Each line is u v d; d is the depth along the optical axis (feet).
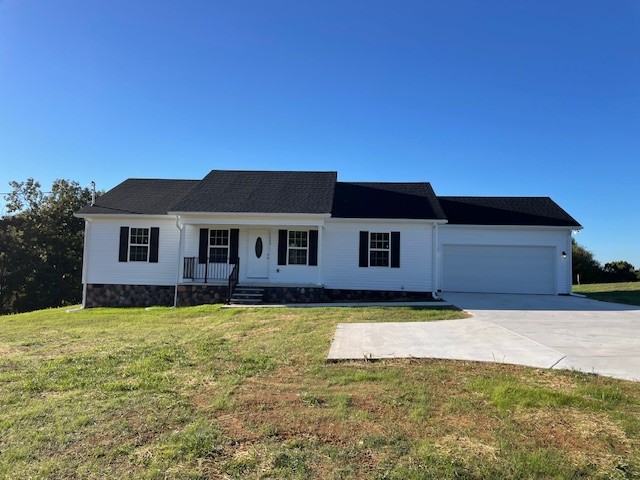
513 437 12.50
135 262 56.54
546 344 24.95
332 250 57.11
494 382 17.44
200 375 19.53
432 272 55.83
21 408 15.53
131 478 10.57
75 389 17.76
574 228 60.13
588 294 60.75
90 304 56.39
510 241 61.46
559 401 15.11
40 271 97.96
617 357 21.62
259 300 51.06
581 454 11.43
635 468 10.71
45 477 10.68
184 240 55.57
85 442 12.60
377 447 12.00
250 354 23.73
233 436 12.86
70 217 108.37
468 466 10.85
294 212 52.54
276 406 15.31
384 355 22.76
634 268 115.03
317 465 11.07
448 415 14.23
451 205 68.33
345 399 15.83
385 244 56.80
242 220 53.36
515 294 59.82
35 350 26.86
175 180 67.51
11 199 106.93
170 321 40.16
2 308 97.09
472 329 30.50
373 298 56.08
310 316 38.55
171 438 12.75
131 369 20.74
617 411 14.30
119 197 60.95
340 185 66.95
